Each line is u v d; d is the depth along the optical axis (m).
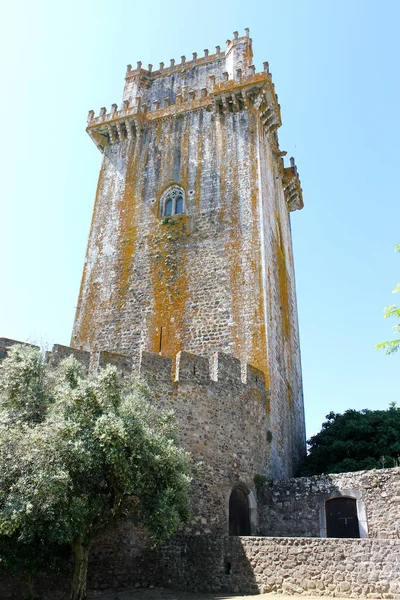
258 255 28.03
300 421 31.67
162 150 34.41
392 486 18.44
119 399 14.43
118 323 28.81
